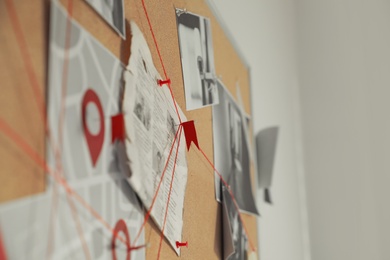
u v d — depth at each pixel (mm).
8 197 356
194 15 873
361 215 2031
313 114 2119
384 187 2076
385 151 2105
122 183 522
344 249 2008
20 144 371
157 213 605
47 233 391
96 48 493
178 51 779
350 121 2102
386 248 2018
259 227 1267
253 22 1488
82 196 443
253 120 1335
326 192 2057
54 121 410
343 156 2070
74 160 435
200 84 871
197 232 789
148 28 657
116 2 546
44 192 392
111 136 502
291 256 1683
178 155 713
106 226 482
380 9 2240
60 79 424
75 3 460
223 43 1072
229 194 988
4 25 368
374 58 2188
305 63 2160
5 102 361
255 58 1474
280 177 1667
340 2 2191
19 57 379
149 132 597
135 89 566
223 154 988
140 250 557
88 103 466
